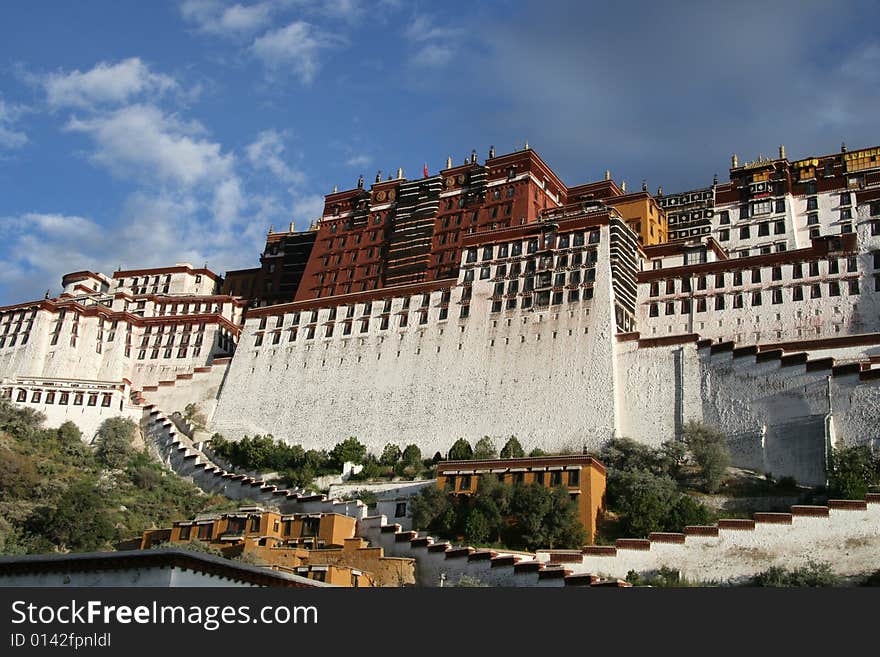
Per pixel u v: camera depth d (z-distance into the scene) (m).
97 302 180.00
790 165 157.50
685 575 83.06
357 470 123.94
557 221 135.50
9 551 97.06
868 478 94.81
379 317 143.25
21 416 138.88
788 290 122.62
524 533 94.38
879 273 118.00
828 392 104.50
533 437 122.69
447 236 152.25
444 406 130.75
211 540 97.94
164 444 139.75
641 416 117.81
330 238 167.62
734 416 110.81
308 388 143.25
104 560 56.72
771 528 82.50
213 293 196.75
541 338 128.62
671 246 139.38
